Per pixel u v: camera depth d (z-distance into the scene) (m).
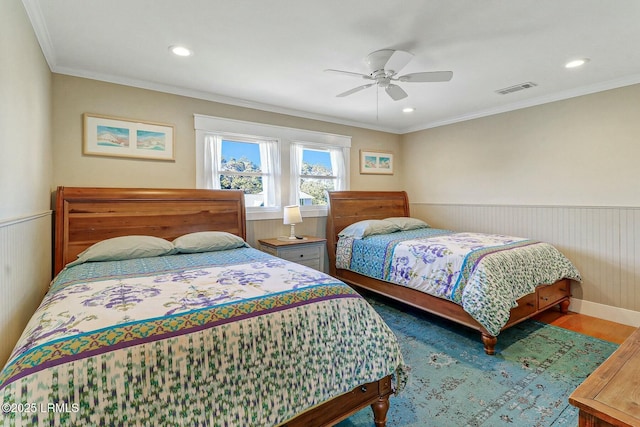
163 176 3.15
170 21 1.98
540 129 3.58
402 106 3.87
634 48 2.36
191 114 3.30
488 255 2.64
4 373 0.95
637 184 2.94
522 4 1.81
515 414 1.77
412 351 2.53
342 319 1.54
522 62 2.60
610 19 1.97
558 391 1.98
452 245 2.99
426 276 2.92
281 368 1.32
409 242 3.30
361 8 1.85
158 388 1.07
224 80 2.97
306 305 1.47
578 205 3.29
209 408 1.14
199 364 1.15
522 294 2.63
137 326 1.15
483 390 2.00
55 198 2.64
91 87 2.79
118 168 2.92
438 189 4.73
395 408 1.83
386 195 4.80
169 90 3.14
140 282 1.72
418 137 5.00
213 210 3.27
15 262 1.57
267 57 2.49
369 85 2.62
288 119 4.00
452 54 2.45
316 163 4.34
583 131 3.26
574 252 3.33
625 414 0.95
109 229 2.73
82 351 1.02
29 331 1.19
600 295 3.17
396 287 3.28
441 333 2.87
